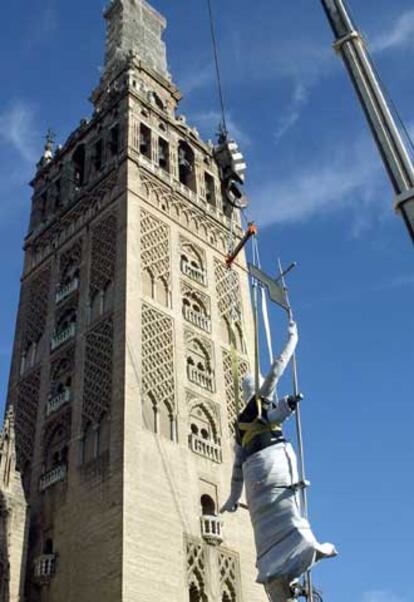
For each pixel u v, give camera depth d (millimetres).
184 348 44156
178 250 49062
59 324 47719
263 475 26250
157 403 39812
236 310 50875
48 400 44344
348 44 15930
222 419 43438
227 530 38469
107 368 40688
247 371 47906
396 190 13773
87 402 40844
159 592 33250
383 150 14305
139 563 33219
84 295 46500
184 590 34469
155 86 59156
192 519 37156
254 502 26188
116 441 36969
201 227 52531
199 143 57906
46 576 35875
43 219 56625
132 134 51594
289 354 28422
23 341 50406
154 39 69312
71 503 37531
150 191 49719
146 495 35656
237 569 37719
